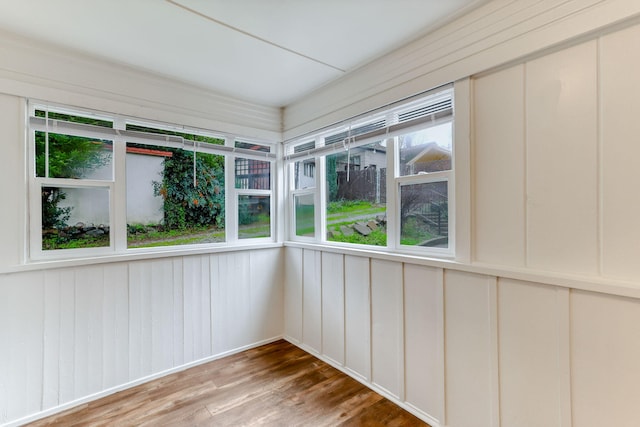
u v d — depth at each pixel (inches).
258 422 71.7
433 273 70.8
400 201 82.5
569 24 50.5
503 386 59.4
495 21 59.3
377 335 84.5
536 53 54.8
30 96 73.2
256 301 114.9
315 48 77.1
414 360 75.0
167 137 94.5
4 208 71.0
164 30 68.8
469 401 64.7
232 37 71.9
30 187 75.5
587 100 50.0
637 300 45.3
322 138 108.8
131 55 79.9
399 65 77.5
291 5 60.3
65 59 77.6
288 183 123.8
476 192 63.7
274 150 122.4
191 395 82.7
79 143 82.9
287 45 75.5
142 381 89.0
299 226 119.9
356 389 85.5
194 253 99.7
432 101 74.5
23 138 73.2
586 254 50.4
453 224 70.2
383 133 83.1
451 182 70.5
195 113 100.0
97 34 70.3
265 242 120.4
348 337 93.8
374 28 68.5
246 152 113.1
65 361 77.9
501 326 59.6
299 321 114.7
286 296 122.0
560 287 52.1
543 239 54.9
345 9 61.7
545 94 54.3
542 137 54.8
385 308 82.2
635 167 45.9
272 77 93.4
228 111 107.5
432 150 74.8
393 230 83.2
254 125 114.0
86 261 80.7
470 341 64.4
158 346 92.6
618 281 46.8
